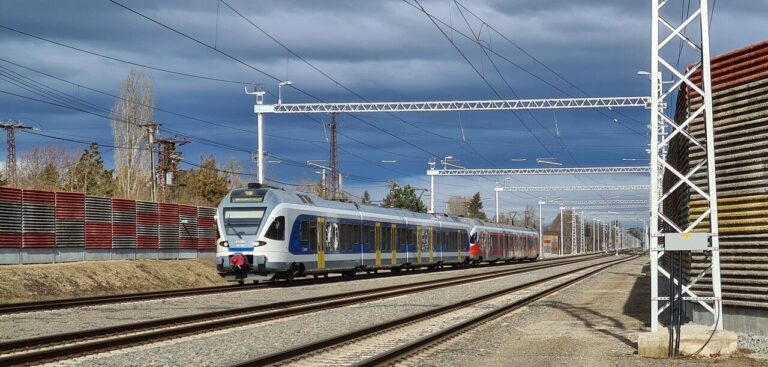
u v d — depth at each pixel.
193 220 48.75
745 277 17.25
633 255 133.75
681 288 15.64
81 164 72.31
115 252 41.25
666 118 16.27
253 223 34.16
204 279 42.75
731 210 17.67
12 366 12.73
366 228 44.25
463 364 13.96
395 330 19.08
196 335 17.50
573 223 150.88
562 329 19.67
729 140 17.77
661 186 35.09
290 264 35.22
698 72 18.75
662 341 15.01
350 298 27.61
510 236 78.62
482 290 34.25
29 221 35.19
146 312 22.81
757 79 17.00
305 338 17.38
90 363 13.39
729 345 14.95
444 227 58.59
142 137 69.94
